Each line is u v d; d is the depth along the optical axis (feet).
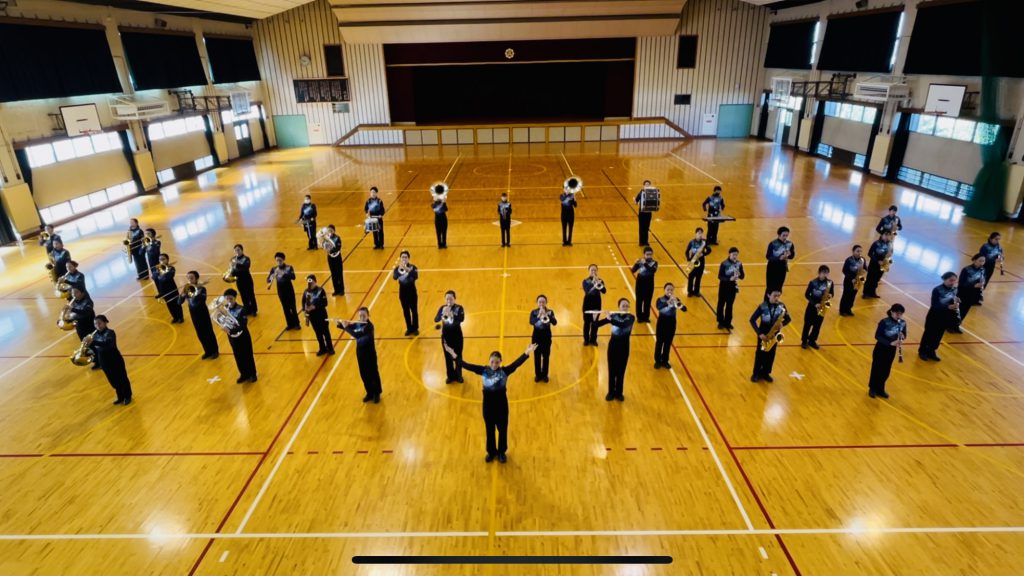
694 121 113.91
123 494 22.94
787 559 19.27
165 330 37.29
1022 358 31.48
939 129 65.77
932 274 42.86
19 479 23.93
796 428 26.08
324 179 83.20
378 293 42.06
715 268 45.29
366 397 28.96
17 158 56.59
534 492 22.52
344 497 22.47
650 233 54.24
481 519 21.20
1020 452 24.26
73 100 64.03
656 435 25.81
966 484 22.52
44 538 20.89
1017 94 52.47
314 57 107.96
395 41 102.63
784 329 35.32
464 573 18.99
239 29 102.37
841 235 52.26
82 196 65.92
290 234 56.75
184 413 28.22
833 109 88.48
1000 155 54.24
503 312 38.17
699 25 106.42
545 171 85.10
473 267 46.70
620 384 28.19
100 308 40.68
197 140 89.76
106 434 26.78
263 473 23.94
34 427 27.45
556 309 38.47
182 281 45.24
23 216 56.34
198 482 23.49
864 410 27.30
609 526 20.75
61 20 61.36
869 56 76.84
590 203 65.72
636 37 106.52
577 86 120.67
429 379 30.71
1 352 34.94
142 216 64.95
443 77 119.75
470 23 98.22
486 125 107.24
